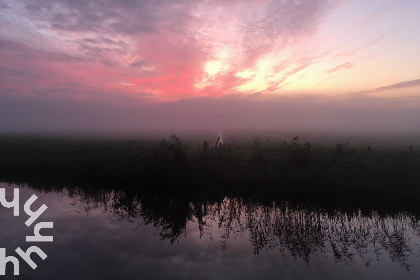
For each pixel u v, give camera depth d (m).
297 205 14.94
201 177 17.52
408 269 8.69
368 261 9.24
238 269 8.64
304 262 9.16
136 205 15.72
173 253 9.74
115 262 9.02
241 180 16.91
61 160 23.64
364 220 12.95
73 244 10.38
